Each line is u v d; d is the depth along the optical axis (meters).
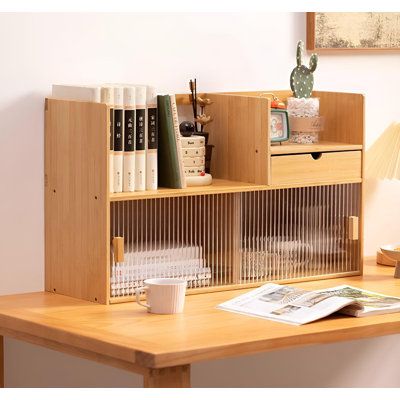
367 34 3.49
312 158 3.04
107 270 2.74
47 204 2.91
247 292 2.88
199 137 2.96
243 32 3.26
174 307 2.66
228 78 3.24
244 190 2.92
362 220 3.19
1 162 2.86
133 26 3.06
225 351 2.34
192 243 2.97
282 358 3.44
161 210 3.04
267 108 2.93
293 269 3.11
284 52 3.35
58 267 2.90
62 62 2.94
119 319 2.59
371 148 3.48
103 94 2.75
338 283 3.08
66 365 3.09
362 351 3.58
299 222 3.11
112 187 2.78
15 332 2.68
